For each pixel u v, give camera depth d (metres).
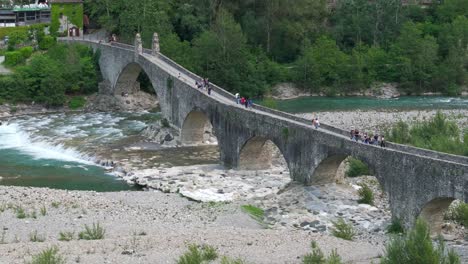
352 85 163.50
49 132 113.88
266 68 161.38
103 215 65.50
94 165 93.44
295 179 77.31
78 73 142.88
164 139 104.81
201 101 95.81
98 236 56.66
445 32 177.50
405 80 163.25
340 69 164.12
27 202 69.31
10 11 168.38
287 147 77.81
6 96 135.12
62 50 149.50
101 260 48.47
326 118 118.38
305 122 79.31
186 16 168.12
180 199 74.38
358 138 69.44
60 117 129.75
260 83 155.50
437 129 94.88
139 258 49.25
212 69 151.38
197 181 81.69
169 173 86.19
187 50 153.62
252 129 83.38
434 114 121.12
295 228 63.94
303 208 69.94
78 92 144.25
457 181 55.97
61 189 79.44
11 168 91.31
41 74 138.00
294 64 170.12
